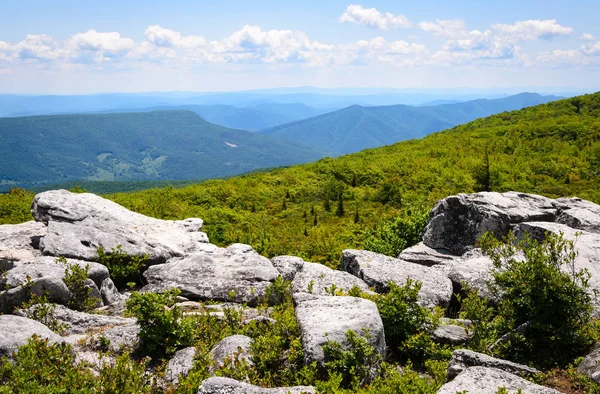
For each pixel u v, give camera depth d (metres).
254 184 42.75
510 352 7.64
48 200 14.52
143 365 6.01
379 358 6.50
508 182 37.94
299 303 8.55
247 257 12.48
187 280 11.48
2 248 12.23
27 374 5.17
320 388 5.36
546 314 7.75
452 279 11.49
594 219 14.24
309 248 23.62
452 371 6.36
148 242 13.80
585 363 6.73
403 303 8.13
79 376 5.43
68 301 9.55
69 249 12.27
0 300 9.02
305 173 45.75
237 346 6.96
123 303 10.34
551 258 8.34
